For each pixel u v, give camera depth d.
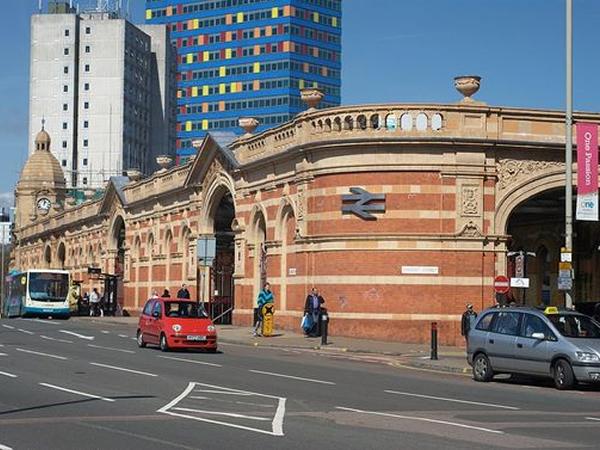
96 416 14.47
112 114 137.75
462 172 36.00
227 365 25.09
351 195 36.50
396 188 36.06
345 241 36.56
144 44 144.88
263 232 45.78
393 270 35.88
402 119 36.06
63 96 139.38
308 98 38.97
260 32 141.88
